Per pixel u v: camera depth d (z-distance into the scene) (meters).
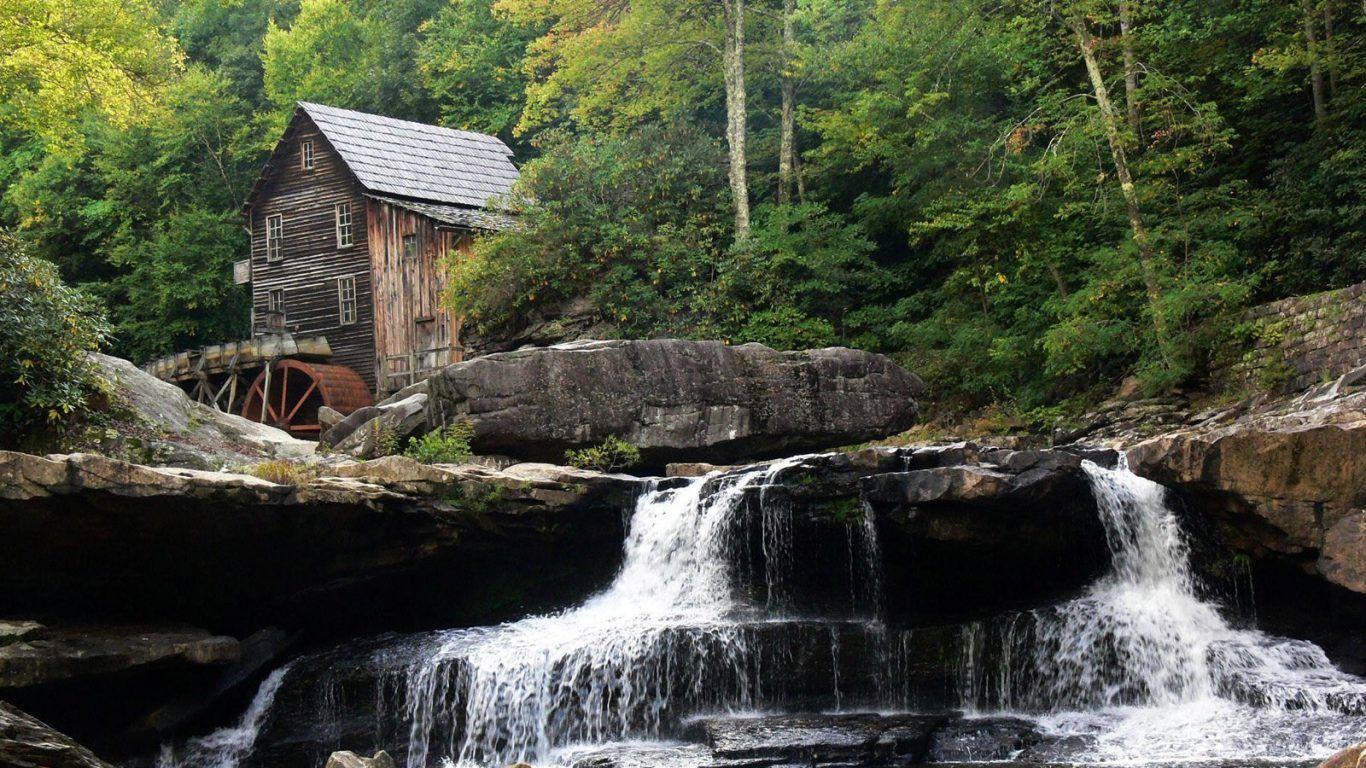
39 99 25.94
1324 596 12.32
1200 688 12.27
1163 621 12.69
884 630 12.99
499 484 14.23
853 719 12.07
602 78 30.23
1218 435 12.43
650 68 30.22
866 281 26.59
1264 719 11.39
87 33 26.06
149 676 12.34
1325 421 12.42
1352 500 11.65
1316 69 20.81
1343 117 20.14
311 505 12.79
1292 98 22.64
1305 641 12.44
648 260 26.31
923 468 13.72
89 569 12.27
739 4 28.56
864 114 25.69
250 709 13.11
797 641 12.86
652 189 27.47
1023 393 22.61
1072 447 15.66
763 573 14.60
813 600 14.34
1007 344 21.91
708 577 14.71
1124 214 22.03
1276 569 12.59
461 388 17.56
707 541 14.73
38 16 24.98
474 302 26.20
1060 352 20.70
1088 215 22.38
